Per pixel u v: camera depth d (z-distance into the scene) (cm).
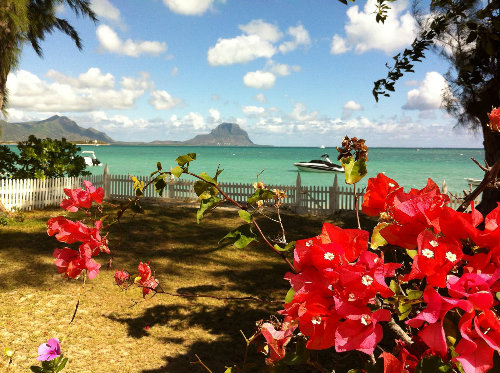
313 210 1402
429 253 73
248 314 604
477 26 301
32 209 1375
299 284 78
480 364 64
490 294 66
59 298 632
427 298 71
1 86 1263
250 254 920
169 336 540
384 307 86
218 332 552
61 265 126
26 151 1466
